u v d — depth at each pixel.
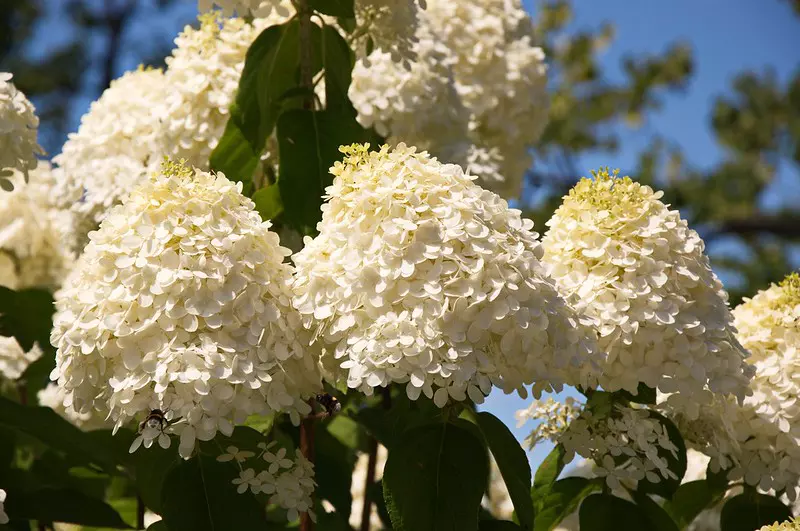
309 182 2.15
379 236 1.65
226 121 2.39
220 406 1.58
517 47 3.09
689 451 2.54
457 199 1.68
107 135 2.49
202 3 2.10
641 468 1.94
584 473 2.38
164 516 1.72
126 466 2.40
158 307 1.61
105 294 1.63
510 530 1.91
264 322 1.64
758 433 2.05
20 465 2.93
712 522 2.44
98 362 1.66
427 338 1.57
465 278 1.62
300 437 2.27
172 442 1.91
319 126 2.20
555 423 2.09
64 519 2.15
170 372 1.57
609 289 1.83
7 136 2.19
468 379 1.56
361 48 2.52
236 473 1.78
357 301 1.63
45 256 3.09
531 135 3.13
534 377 1.66
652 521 1.99
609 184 1.93
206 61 2.42
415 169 1.71
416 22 2.52
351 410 2.38
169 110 2.37
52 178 3.16
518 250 1.67
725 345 1.85
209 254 1.65
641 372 1.83
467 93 2.94
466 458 1.73
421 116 2.60
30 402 2.99
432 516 1.69
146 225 1.66
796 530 1.82
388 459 1.73
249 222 1.71
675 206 8.49
